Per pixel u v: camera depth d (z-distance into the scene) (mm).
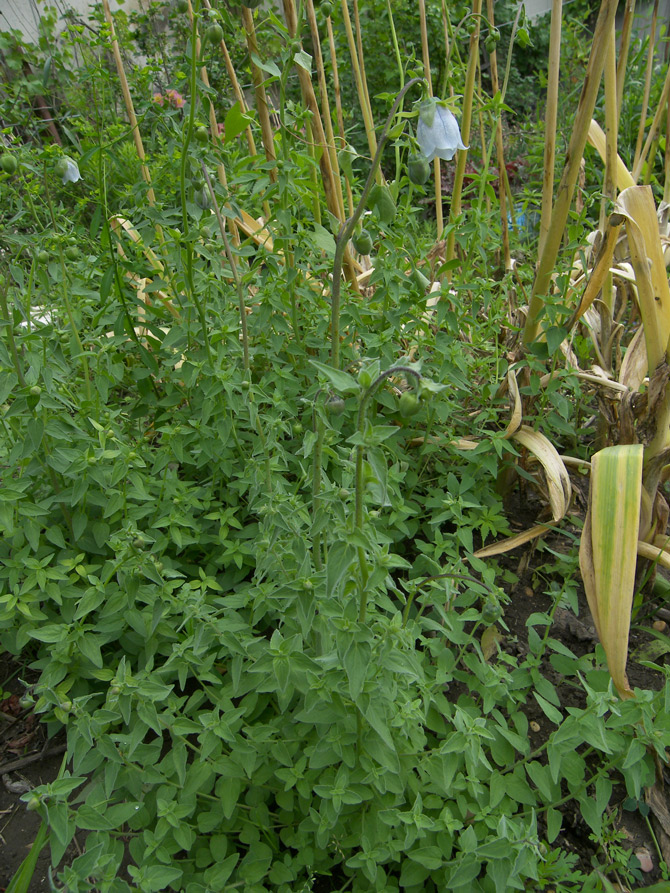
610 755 1967
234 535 2412
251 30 2553
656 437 2529
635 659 2469
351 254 3346
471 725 1679
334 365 1787
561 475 2604
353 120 6496
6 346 2219
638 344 2885
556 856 1766
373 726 1525
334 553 1421
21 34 5152
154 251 2984
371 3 6680
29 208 2779
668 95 3562
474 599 2193
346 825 1838
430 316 2977
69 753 1579
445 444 2766
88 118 4516
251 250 2525
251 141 3330
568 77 7180
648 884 1912
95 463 2051
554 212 2486
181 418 2676
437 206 3574
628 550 2027
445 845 1701
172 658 1796
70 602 2156
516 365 2691
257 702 1999
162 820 1649
